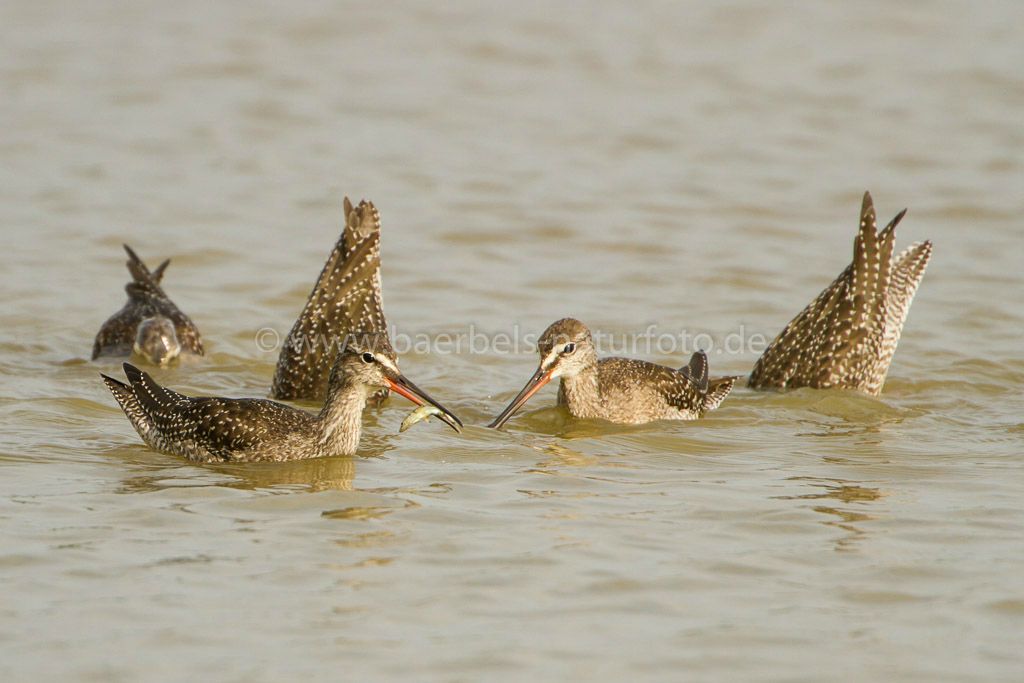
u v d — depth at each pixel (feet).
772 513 62.28
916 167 133.69
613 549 57.52
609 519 61.31
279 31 170.60
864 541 58.65
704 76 158.20
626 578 54.34
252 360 95.14
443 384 88.99
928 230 119.34
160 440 73.51
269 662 46.78
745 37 170.71
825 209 124.26
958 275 109.09
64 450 72.54
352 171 131.75
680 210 123.65
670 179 131.34
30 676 45.60
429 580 53.98
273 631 49.19
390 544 57.82
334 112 147.54
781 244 116.78
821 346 87.15
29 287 104.94
